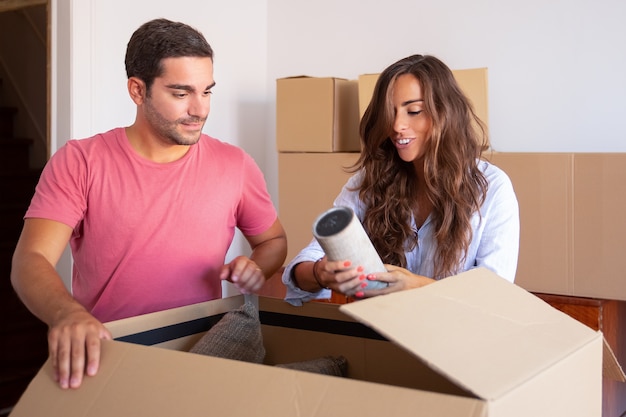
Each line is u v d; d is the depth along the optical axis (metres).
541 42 3.13
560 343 1.03
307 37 3.77
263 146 3.93
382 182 1.73
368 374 1.43
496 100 3.25
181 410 0.93
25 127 4.58
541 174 2.53
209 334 1.39
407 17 3.46
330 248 1.26
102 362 1.04
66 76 3.08
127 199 1.57
